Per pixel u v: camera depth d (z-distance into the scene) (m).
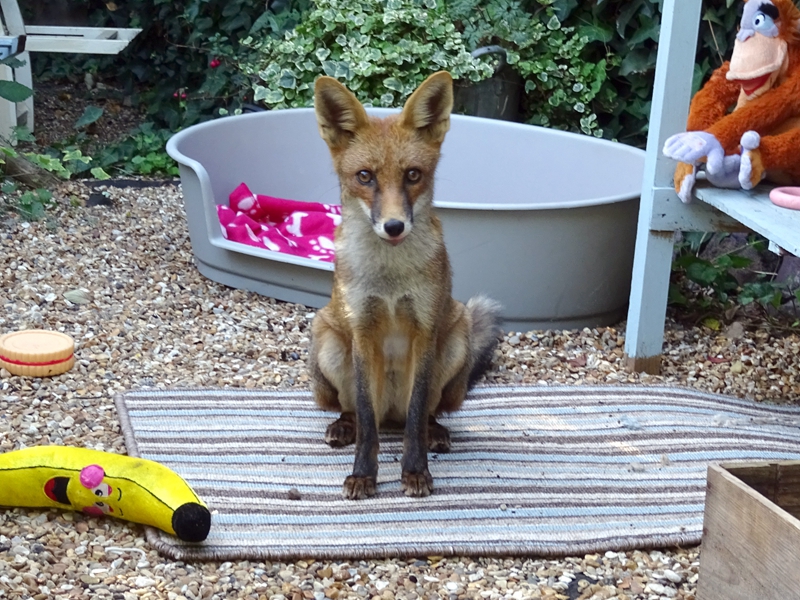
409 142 1.82
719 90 2.22
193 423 2.06
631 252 2.54
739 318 2.63
